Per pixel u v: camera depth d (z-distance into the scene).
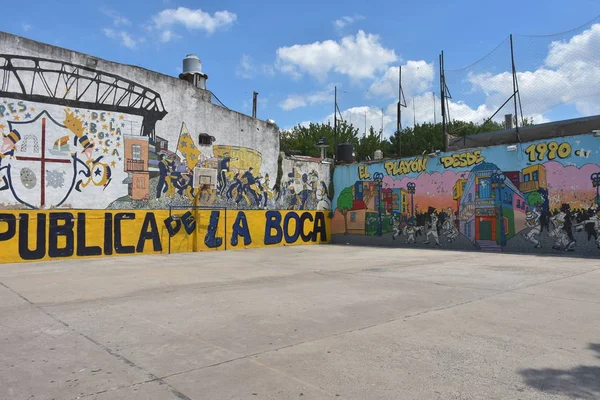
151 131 15.88
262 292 7.74
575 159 14.52
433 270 10.73
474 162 17.14
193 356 4.30
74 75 14.24
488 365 4.04
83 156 14.31
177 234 16.44
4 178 12.85
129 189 15.27
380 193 20.31
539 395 3.41
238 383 3.64
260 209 19.28
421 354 4.35
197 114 17.25
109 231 14.73
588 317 5.80
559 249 14.83
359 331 5.16
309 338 4.89
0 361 4.16
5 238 12.76
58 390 3.49
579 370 3.92
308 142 47.66
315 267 11.55
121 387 3.56
